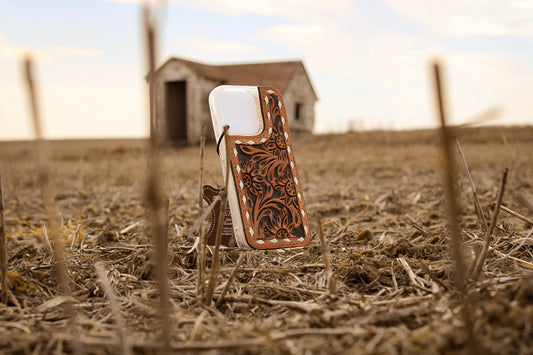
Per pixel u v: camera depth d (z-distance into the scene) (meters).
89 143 58.44
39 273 3.80
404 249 4.34
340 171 14.53
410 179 11.81
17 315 2.99
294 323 2.80
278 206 4.54
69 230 6.10
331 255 4.56
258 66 31.48
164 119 30.09
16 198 9.70
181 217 6.92
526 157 16.52
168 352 2.30
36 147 1.98
